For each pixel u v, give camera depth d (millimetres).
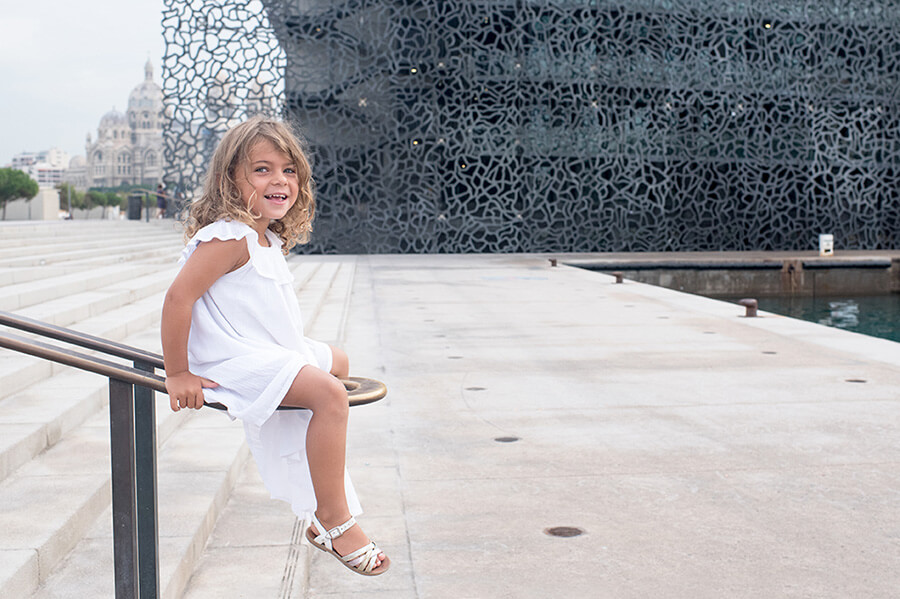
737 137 25438
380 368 6449
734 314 9781
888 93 26219
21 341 1510
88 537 2568
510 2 24578
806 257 21438
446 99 24281
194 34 22188
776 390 5574
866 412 4926
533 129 24844
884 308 16922
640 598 2527
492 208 24781
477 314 9812
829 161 26141
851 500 3408
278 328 1802
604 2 24859
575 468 3893
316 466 1721
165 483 3146
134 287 7844
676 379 5980
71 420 3574
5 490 2721
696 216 25797
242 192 1743
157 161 199875
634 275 20062
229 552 2707
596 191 25953
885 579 2648
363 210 24078
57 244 12711
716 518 3217
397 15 23719
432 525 3166
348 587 2633
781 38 25531
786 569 2732
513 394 5523
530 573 2725
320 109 23625
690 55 25094
